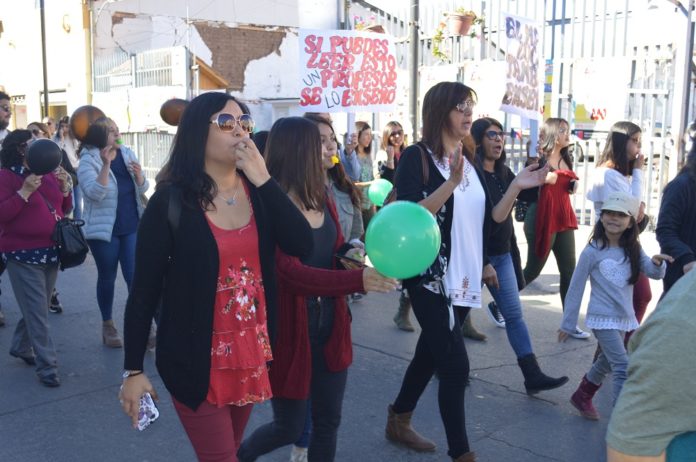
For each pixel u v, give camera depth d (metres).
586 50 10.79
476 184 3.88
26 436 4.40
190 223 2.58
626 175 6.38
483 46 11.64
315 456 3.26
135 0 19.69
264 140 3.87
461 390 3.63
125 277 6.01
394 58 8.05
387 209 2.49
